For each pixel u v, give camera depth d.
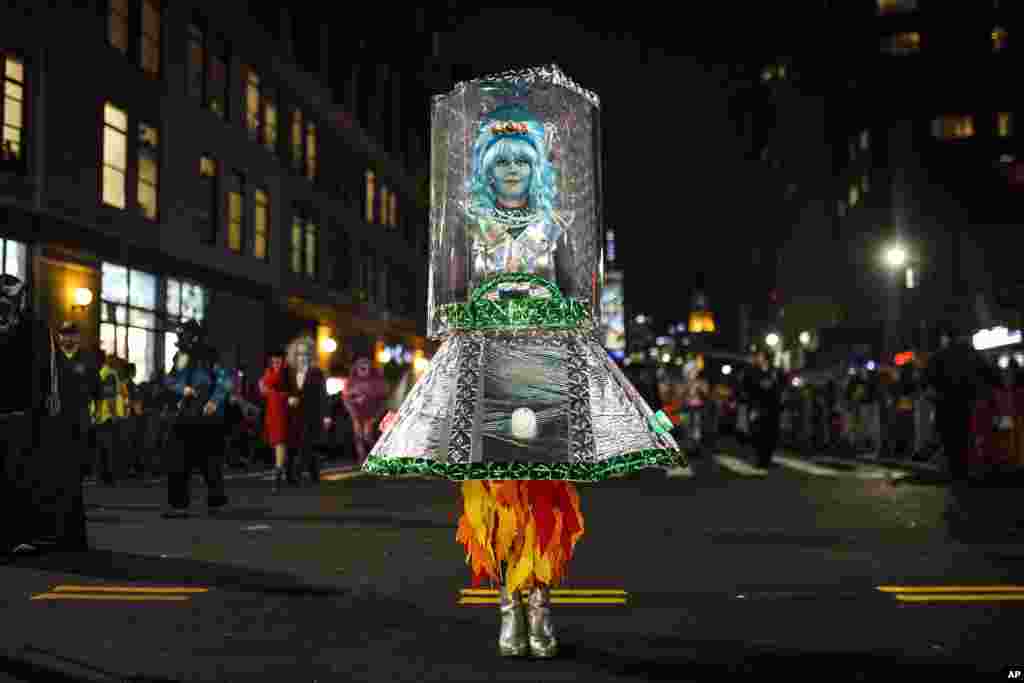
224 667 4.50
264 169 33.75
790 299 95.56
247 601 5.98
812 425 30.25
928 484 14.74
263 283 33.31
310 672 4.42
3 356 7.67
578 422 4.47
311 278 39.00
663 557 7.66
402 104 54.03
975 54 59.72
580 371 4.62
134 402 17.73
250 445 21.69
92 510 11.46
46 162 20.84
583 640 4.98
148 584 6.53
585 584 6.52
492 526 4.63
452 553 7.90
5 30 19.62
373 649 4.82
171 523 10.05
